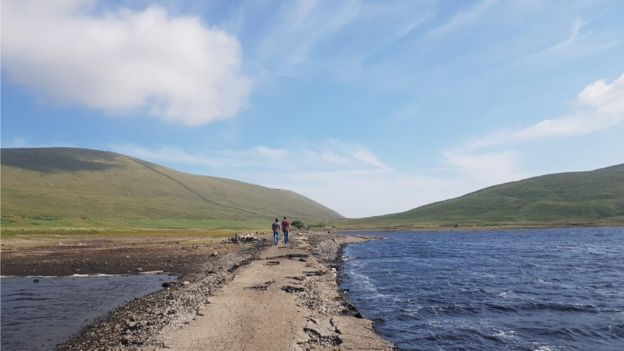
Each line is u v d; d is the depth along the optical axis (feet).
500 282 101.24
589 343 54.49
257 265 101.86
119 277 104.94
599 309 72.49
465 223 563.48
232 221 645.10
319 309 60.49
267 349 41.83
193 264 123.44
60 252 156.25
